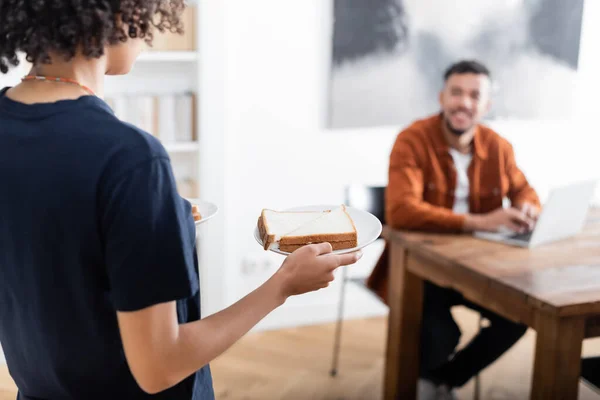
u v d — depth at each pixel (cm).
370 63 324
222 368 282
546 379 163
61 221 77
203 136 296
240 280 326
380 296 249
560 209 204
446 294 232
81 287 80
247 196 320
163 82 307
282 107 317
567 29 354
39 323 85
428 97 337
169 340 78
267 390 263
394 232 222
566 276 176
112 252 75
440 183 242
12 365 94
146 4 81
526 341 312
